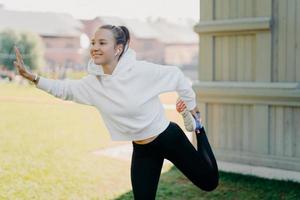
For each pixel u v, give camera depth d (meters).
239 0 5.14
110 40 2.59
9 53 23.72
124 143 6.92
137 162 2.83
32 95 16.66
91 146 6.66
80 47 39.38
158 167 2.84
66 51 37.56
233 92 5.22
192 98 2.84
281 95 4.88
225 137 5.42
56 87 2.79
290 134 4.95
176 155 2.77
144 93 2.65
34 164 5.42
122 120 2.71
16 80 21.84
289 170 4.97
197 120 2.89
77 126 8.93
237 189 4.48
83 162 5.59
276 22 4.93
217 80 5.42
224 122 5.41
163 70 2.69
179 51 48.97
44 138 7.33
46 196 4.18
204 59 5.48
